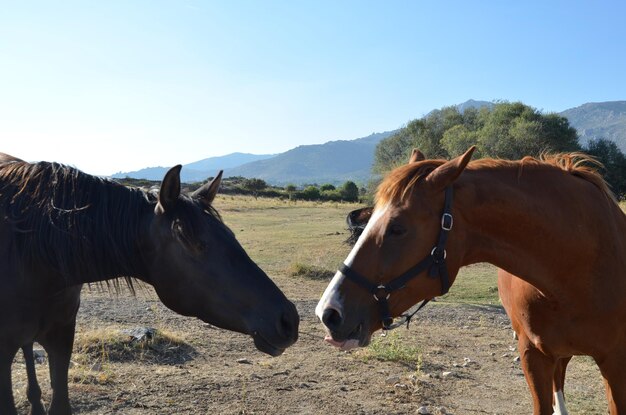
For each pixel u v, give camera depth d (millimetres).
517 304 3559
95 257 3252
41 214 3223
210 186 3400
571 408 5285
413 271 2975
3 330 3191
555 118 35031
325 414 4820
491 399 5465
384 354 6605
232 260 3146
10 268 3184
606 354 3326
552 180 3283
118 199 3311
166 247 3174
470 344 7598
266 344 3096
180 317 7910
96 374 5223
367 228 3049
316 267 13703
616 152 35156
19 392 4656
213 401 4930
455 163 2932
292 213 36031
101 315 7742
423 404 5195
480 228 3146
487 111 41469
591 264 3209
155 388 5098
